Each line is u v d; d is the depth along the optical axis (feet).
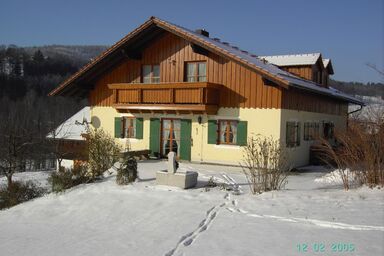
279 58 78.74
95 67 68.54
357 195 32.37
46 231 30.55
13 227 32.83
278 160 43.57
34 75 273.33
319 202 30.73
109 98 71.56
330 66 83.05
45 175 81.46
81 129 86.58
